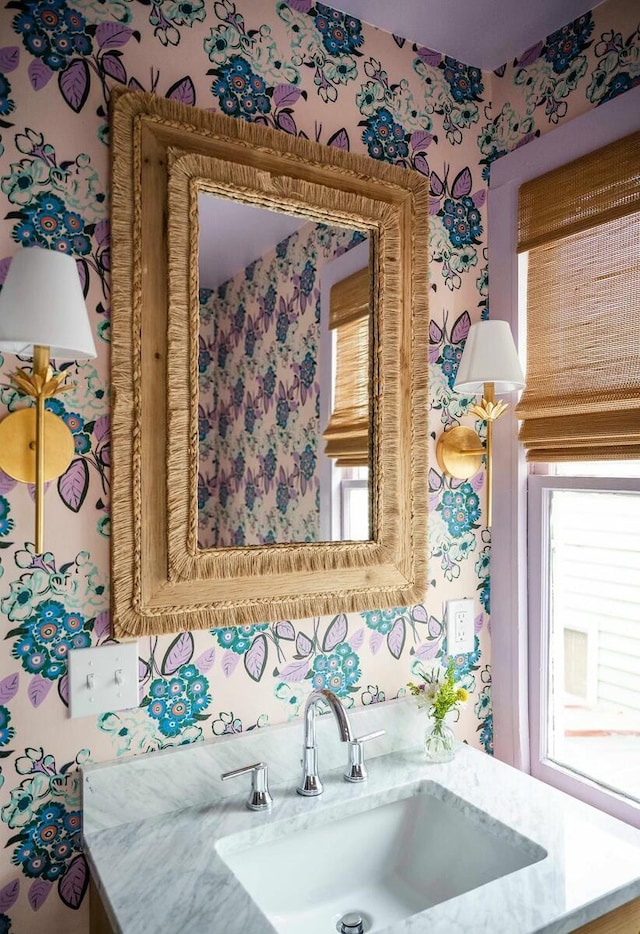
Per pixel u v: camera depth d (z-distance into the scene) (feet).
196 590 3.65
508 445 4.86
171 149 3.58
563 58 4.50
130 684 3.52
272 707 4.01
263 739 3.86
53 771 3.35
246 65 3.93
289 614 3.96
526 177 4.73
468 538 4.91
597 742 4.42
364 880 3.73
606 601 4.37
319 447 4.10
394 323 4.38
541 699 4.72
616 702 4.30
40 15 3.32
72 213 3.39
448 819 3.79
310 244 4.11
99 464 3.47
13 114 3.25
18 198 3.26
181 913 2.74
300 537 4.04
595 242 4.25
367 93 4.42
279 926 3.36
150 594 3.52
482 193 4.99
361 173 4.28
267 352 3.93
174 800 3.58
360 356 4.28
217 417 3.75
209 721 3.79
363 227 4.31
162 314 3.57
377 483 4.30
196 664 3.76
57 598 3.36
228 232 3.81
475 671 4.93
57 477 3.34
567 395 4.38
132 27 3.56
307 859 3.57
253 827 3.40
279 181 3.93
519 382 3.98
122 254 3.45
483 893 2.93
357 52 4.39
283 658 4.05
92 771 3.36
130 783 3.46
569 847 3.27
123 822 3.44
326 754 4.09
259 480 3.88
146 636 3.56
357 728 4.23
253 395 3.87
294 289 4.03
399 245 4.42
